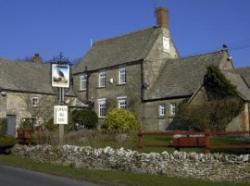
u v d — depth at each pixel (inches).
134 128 1488.7
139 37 2022.6
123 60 1947.6
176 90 1728.6
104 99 1995.6
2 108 1807.3
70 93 2052.2
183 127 1611.7
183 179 652.1
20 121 1841.8
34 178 684.7
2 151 1099.9
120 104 1923.0
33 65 2137.1
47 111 1935.3
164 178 660.7
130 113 1529.3
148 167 731.4
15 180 657.0
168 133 765.3
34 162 904.3
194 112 1457.9
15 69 2018.9
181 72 1803.6
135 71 1879.9
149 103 1802.4
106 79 2004.2
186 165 688.4
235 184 603.8
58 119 957.8
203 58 1796.3
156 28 1978.3
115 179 655.8
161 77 1867.6
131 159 757.9
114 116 1489.9
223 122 1414.9
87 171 745.6
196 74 1729.8
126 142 1023.0
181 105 1574.8
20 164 872.3
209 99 1517.0
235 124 1435.8
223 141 1109.1
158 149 923.4
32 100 1911.9
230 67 1775.3
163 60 1931.6
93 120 1737.2
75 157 860.0
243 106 1450.5
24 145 1059.3
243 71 1776.6
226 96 1476.4
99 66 2048.5
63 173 732.7
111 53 2084.2
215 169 662.5
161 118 1742.1
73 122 1648.6
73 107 1990.7
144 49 1903.3
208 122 1427.2
